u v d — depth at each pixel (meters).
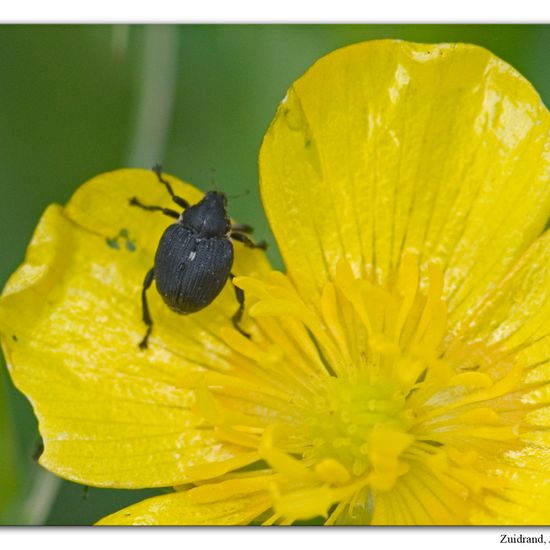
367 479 0.12
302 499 0.12
